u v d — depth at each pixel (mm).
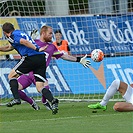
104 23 46500
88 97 44656
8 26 32500
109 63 46094
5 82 44969
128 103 28922
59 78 46031
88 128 25062
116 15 46500
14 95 32906
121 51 46281
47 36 35750
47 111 35062
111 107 36188
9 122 28828
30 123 28047
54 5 48438
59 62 46094
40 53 33125
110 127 25281
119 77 46000
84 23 46438
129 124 26391
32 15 48125
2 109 37250
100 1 48094
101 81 45875
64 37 46000
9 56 45219
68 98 44531
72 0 47781
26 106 39469
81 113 32875
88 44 46375
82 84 46000
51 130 24547
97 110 34281
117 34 46406
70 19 46281
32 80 35469
